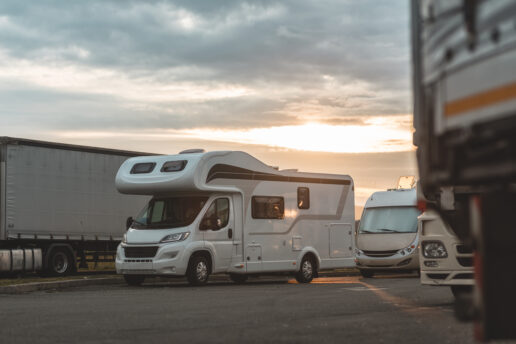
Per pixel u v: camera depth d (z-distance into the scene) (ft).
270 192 64.90
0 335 26.61
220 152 61.31
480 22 12.46
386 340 24.90
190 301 41.91
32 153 73.10
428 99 14.82
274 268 64.39
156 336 26.14
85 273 79.20
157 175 60.70
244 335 26.23
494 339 12.84
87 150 77.77
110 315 33.71
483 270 12.95
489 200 13.05
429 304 38.91
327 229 69.46
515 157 11.92
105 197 79.15
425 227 36.17
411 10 16.47
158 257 58.08
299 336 25.90
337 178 70.85
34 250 72.79
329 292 49.11
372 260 77.71
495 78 12.09
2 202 70.90
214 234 60.34
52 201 74.38
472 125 12.73
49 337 26.03
